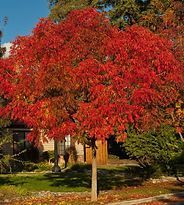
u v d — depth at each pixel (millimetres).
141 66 13602
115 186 19391
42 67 13641
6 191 17844
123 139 13500
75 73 13344
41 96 13875
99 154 32500
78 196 16844
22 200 16328
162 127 20719
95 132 13172
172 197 16328
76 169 28750
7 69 14688
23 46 14656
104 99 13156
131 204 14992
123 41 13844
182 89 16281
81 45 14078
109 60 14156
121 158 35812
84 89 13695
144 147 21453
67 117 13703
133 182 20766
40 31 14688
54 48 14008
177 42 18250
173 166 22094
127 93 13594
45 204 15023
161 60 14055
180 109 18172
